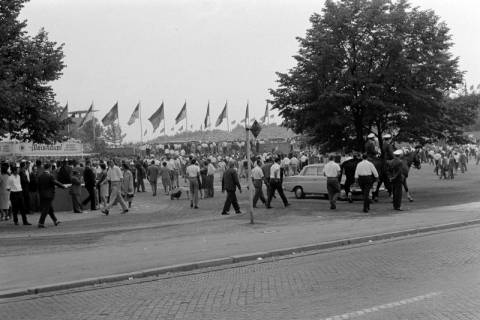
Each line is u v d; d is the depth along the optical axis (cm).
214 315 708
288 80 2566
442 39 2539
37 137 2578
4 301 859
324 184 2612
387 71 2422
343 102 2438
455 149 5044
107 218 2055
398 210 1994
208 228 1684
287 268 1034
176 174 3462
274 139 9806
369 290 805
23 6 2498
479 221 1603
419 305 705
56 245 1412
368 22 2447
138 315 728
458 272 901
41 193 1805
